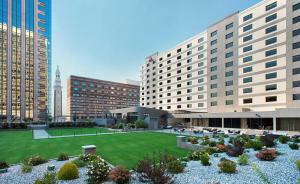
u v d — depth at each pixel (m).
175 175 9.66
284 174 9.43
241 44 50.34
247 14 49.41
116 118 65.69
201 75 63.34
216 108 56.78
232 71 52.47
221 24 56.59
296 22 39.44
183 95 70.62
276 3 43.28
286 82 40.28
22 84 110.50
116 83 177.38
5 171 11.06
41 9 121.94
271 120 42.47
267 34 44.59
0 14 106.31
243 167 10.92
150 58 90.38
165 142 24.64
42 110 117.44
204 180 8.85
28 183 9.09
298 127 38.03
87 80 161.00
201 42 64.12
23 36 113.12
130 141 25.59
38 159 12.98
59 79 186.75
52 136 31.94
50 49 125.56
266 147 17.17
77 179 9.55
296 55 39.00
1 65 104.56
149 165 8.98
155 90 86.69
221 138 24.19
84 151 14.05
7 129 45.00
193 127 55.69
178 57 74.38
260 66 45.53
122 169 9.33
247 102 47.97
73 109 151.00
